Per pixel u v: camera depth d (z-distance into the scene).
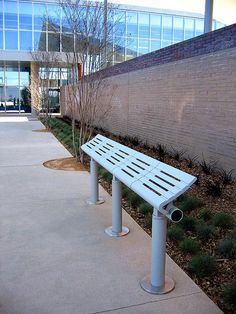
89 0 12.75
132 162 3.69
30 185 5.95
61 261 3.27
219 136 6.10
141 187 2.98
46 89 17.55
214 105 6.23
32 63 24.97
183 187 2.60
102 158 4.27
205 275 2.98
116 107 12.02
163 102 8.38
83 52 8.43
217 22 19.83
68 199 5.17
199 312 2.52
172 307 2.58
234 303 2.57
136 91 10.19
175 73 7.69
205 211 4.25
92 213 4.57
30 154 8.97
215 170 6.16
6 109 26.97
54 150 9.59
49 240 3.73
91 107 8.46
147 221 4.16
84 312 2.53
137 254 3.42
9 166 7.50
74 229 4.04
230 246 3.31
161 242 2.73
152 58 8.92
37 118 21.36
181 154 7.43
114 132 12.32
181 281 2.91
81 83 8.38
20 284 2.88
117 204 3.81
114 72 12.12
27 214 4.52
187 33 27.47
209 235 3.68
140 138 10.02
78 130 12.82
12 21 24.89
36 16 24.98
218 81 6.07
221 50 5.96
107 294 2.74
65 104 21.00
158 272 2.75
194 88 6.90
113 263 3.24
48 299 2.68
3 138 12.10
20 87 26.98
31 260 3.28
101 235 3.87
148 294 2.74
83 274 3.04
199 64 6.68
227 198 4.84
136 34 25.75
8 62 25.86
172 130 7.94
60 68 17.69
